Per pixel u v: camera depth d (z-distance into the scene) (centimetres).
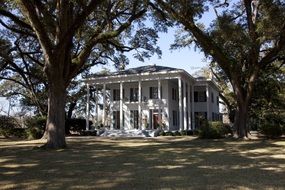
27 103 4759
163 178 1001
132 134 3691
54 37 2170
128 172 1126
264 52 3058
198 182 933
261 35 2466
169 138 3175
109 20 2356
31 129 3431
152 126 4012
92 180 981
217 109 5278
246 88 2838
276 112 3800
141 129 3841
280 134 2966
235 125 2880
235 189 841
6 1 1936
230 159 1484
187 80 4150
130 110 4122
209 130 2969
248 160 1445
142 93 4116
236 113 2878
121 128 3928
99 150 1969
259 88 3544
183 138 3120
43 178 1025
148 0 2339
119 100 4228
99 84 4175
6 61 3275
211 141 2622
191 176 1034
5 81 4841
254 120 4303
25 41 3291
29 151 1925
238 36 2483
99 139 3103
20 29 2561
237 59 2773
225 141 2592
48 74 2075
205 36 2673
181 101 3900
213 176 1032
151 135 3591
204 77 4619
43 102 4047
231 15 2677
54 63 2039
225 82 4675
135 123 4084
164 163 1359
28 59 3572
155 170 1167
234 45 2656
